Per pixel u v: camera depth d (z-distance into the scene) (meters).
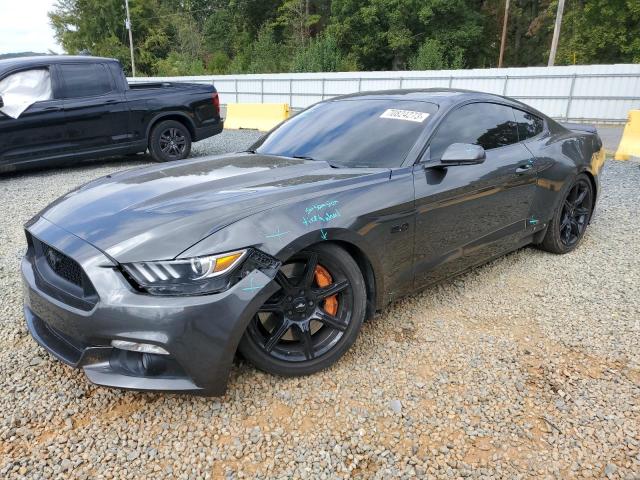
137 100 8.12
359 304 2.59
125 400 2.36
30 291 2.39
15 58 7.43
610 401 2.36
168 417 2.25
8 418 2.24
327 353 2.53
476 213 3.27
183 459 2.01
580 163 4.20
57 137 7.41
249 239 2.15
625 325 3.10
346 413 2.27
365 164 2.95
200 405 2.31
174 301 2.00
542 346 2.85
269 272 2.18
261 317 2.38
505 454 2.04
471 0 40.75
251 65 40.81
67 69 7.52
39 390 2.44
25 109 7.05
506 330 3.04
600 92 18.62
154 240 2.08
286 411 2.28
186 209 2.28
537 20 45.22
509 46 47.62
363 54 39.69
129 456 2.02
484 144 3.43
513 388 2.46
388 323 3.11
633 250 4.43
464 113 3.35
